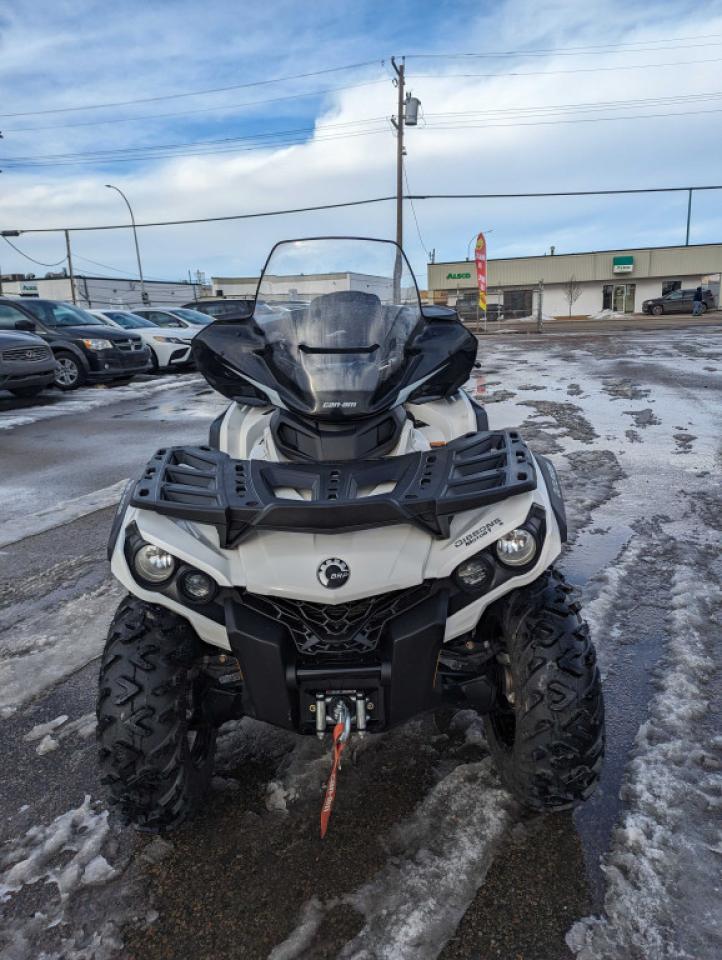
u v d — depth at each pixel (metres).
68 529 5.66
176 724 2.18
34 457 8.31
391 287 3.69
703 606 3.80
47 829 2.45
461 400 3.00
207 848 2.35
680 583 4.07
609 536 4.87
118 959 1.97
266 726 2.99
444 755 2.75
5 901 2.17
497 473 2.24
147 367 15.56
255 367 2.75
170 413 11.23
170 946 2.00
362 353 2.66
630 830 2.29
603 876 2.15
